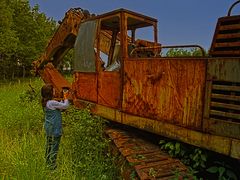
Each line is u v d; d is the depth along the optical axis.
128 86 5.52
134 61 5.37
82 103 7.23
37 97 11.73
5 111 9.20
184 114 4.35
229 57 3.72
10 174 4.85
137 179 4.39
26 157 5.26
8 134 7.37
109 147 5.93
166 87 4.67
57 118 5.86
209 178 4.39
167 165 4.39
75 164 5.39
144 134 5.88
